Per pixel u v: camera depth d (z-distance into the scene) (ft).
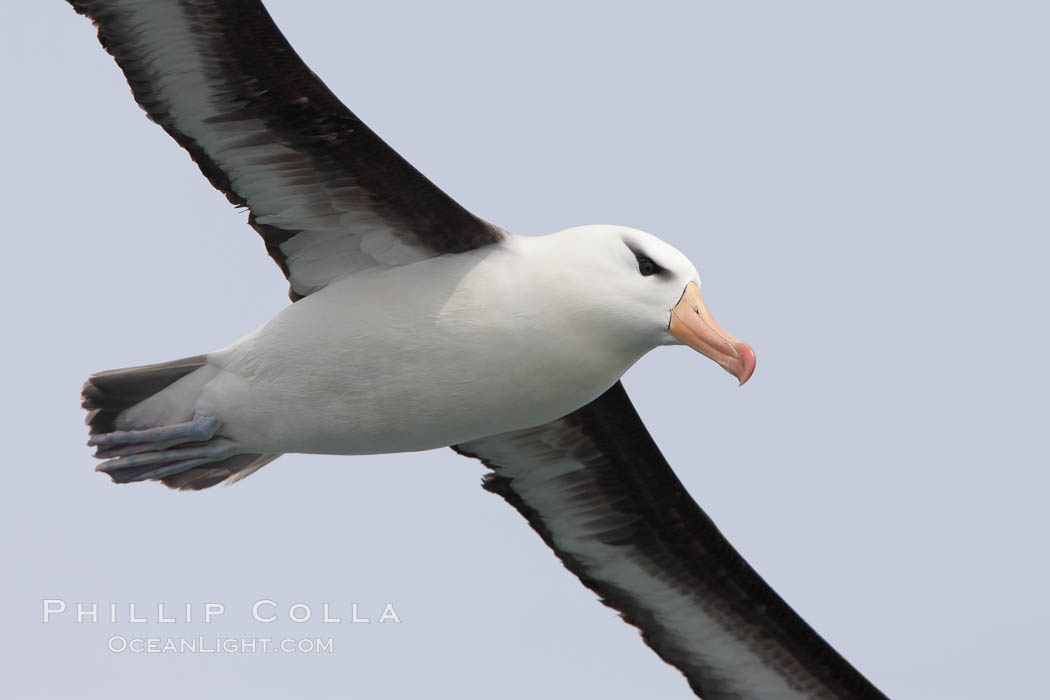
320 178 40.29
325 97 39.06
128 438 42.16
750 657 48.91
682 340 39.96
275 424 41.93
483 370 40.40
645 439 46.96
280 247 41.65
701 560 48.32
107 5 38.32
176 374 42.34
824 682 48.29
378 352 40.50
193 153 40.60
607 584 49.47
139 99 39.78
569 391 41.11
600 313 39.96
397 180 39.99
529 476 48.39
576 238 40.50
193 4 37.93
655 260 40.09
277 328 41.22
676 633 49.47
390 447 42.50
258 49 38.50
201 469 45.85
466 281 40.16
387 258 41.04
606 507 48.39
